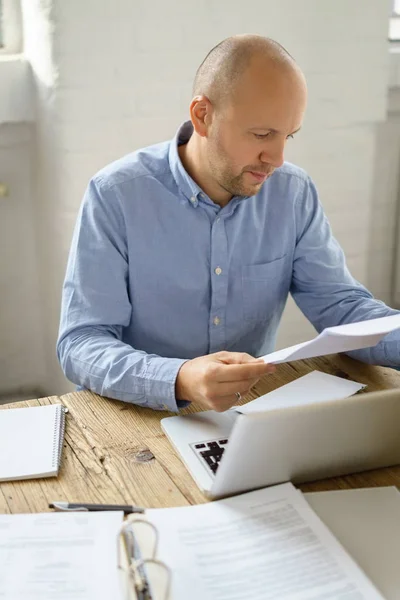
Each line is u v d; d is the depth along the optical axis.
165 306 1.48
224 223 1.47
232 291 1.51
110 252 1.41
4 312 2.46
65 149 2.13
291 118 1.26
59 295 2.30
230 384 1.10
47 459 1.04
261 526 0.90
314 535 0.89
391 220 2.79
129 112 2.17
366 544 0.90
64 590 0.79
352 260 2.65
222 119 1.28
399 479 1.03
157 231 1.44
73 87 2.09
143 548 0.86
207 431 1.12
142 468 1.04
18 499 0.96
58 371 2.43
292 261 1.58
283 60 1.25
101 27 2.07
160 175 1.46
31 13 2.13
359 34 2.37
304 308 1.59
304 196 1.56
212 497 0.96
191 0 2.14
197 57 2.20
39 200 2.33
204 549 0.86
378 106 2.48
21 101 2.21
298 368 1.34
